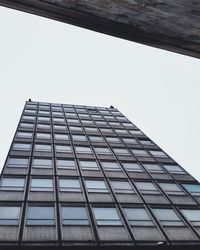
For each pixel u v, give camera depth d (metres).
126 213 17.03
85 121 36.88
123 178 22.22
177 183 22.27
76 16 3.56
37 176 20.75
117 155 26.91
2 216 15.27
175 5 3.08
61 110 40.84
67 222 15.32
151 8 3.19
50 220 15.31
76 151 26.59
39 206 16.69
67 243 13.32
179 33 3.65
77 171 22.47
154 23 3.48
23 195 17.83
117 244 13.66
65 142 28.50
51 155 24.92
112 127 35.47
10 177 20.14
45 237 13.60
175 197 19.84
